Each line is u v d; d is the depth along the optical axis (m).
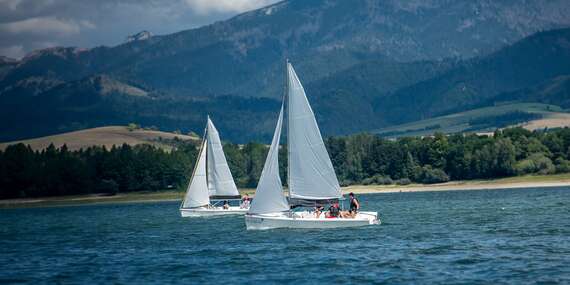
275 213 154.88
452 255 115.31
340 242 134.00
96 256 132.75
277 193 147.88
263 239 142.50
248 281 100.44
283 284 97.62
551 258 109.25
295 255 120.38
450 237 138.62
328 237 141.75
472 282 94.50
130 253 134.75
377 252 120.81
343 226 152.75
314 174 143.12
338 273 103.44
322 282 97.94
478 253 116.44
